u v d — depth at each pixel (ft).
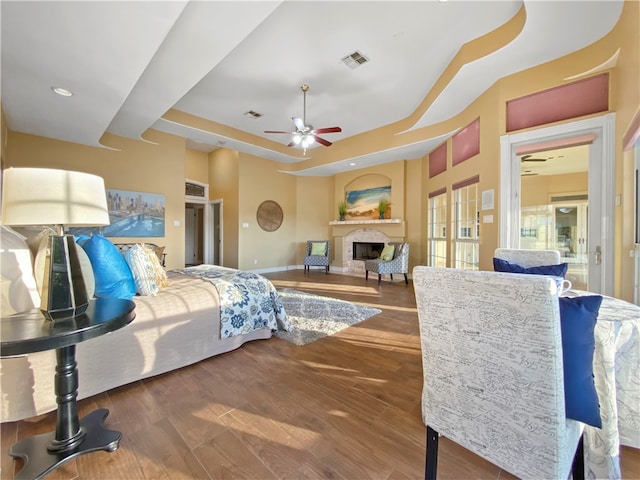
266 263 24.71
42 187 4.17
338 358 7.95
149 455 4.45
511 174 10.94
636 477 4.07
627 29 7.67
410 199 21.44
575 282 10.19
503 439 3.03
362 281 20.26
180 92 11.31
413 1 8.26
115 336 6.20
